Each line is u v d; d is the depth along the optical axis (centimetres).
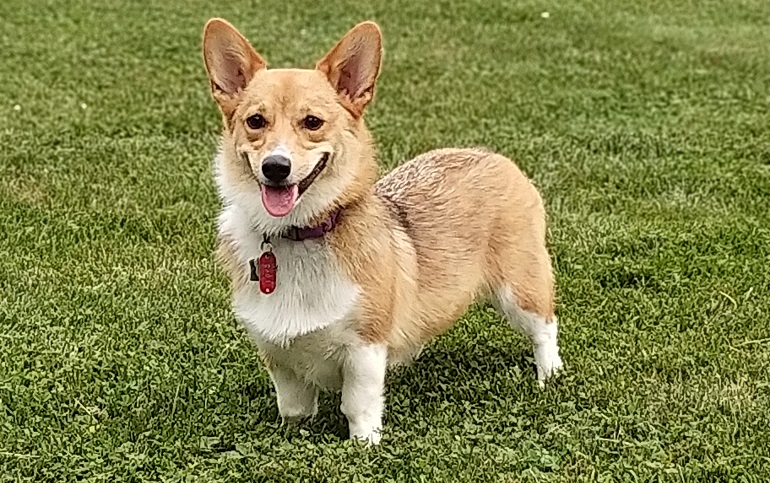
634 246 237
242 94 166
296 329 163
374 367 166
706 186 270
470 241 181
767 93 356
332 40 420
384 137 303
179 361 194
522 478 160
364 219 166
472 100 343
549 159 288
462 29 438
